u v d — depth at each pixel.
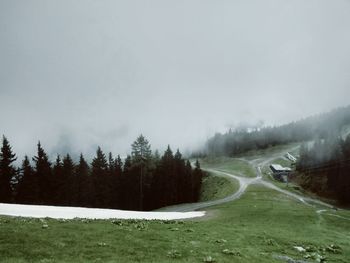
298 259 26.36
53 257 19.58
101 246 22.58
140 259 20.31
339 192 155.62
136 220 38.19
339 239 39.31
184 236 29.09
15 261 18.20
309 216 57.81
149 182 131.75
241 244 28.98
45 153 108.19
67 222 31.45
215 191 157.50
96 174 121.12
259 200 100.75
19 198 98.12
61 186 108.06
